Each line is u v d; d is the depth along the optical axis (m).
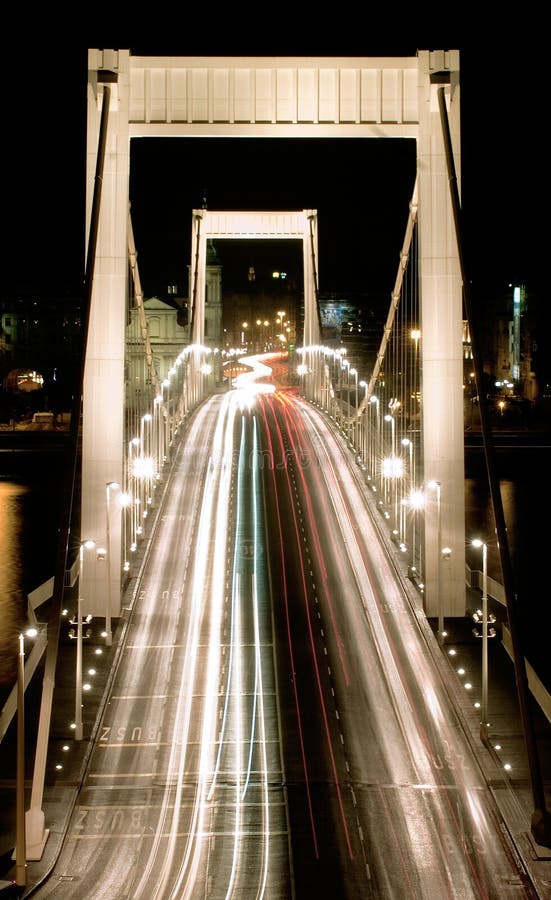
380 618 51.34
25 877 28.88
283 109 51.72
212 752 37.88
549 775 35.56
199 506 69.94
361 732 39.47
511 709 41.22
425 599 51.59
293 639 48.75
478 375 37.75
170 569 58.31
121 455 51.06
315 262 122.50
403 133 51.88
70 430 36.03
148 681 44.25
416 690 43.22
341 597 54.12
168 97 51.38
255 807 33.72
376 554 60.69
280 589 55.28
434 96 51.19
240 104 51.59
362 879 29.16
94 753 37.88
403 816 33.06
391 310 69.19
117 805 34.00
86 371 51.06
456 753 37.69
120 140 50.94
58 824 32.62
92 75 50.56
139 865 30.17
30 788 34.97
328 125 51.66
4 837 31.59
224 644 48.22
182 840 31.62
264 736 39.09
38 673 45.03
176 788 35.16
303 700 42.31
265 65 51.62
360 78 51.78
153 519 66.81
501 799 34.12
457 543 51.53
